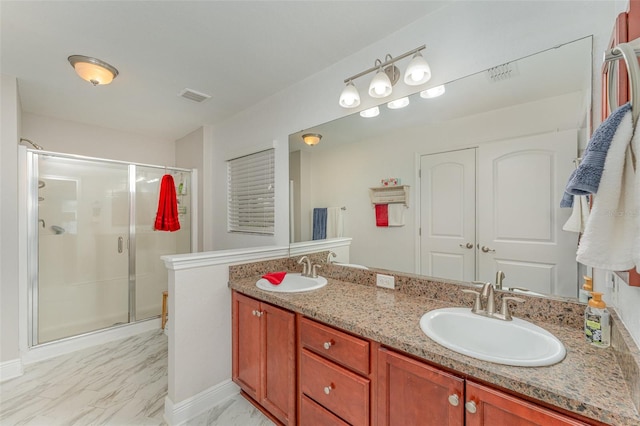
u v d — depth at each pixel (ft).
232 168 10.26
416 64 4.70
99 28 5.38
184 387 5.80
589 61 3.68
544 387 2.48
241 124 9.68
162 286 11.53
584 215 3.68
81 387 6.80
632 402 2.25
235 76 7.30
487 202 4.54
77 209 9.51
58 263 9.07
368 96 6.11
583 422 2.35
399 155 5.63
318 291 5.65
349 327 4.00
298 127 7.63
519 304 4.14
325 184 6.98
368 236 6.14
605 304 3.24
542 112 4.02
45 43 5.84
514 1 4.25
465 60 4.74
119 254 10.44
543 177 4.02
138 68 6.86
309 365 4.70
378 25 5.40
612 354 3.02
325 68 6.92
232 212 10.27
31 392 6.58
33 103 8.95
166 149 13.33
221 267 6.49
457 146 4.86
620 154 1.90
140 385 6.89
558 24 3.90
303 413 4.81
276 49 6.13
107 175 10.18
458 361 2.95
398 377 3.54
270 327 5.52
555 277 3.92
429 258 5.23
